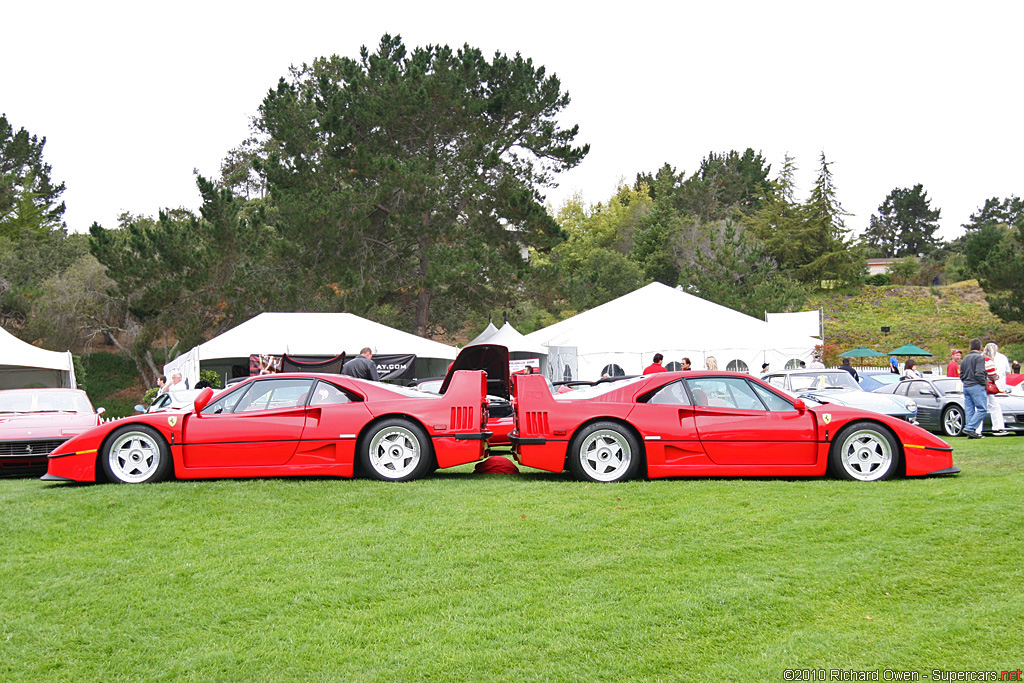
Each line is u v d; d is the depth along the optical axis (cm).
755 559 500
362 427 804
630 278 5572
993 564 473
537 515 623
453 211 3375
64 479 825
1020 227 4553
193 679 352
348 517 629
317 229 3167
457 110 3409
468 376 831
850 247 6481
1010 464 871
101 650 383
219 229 3122
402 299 3666
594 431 792
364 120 3328
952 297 5853
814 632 386
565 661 361
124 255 3133
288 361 1891
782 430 783
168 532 592
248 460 800
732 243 5191
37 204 5059
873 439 780
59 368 2053
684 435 787
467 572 488
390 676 351
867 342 4931
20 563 521
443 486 757
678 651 369
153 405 1166
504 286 3441
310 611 429
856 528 561
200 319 3253
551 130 3581
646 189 8388
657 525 585
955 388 1416
